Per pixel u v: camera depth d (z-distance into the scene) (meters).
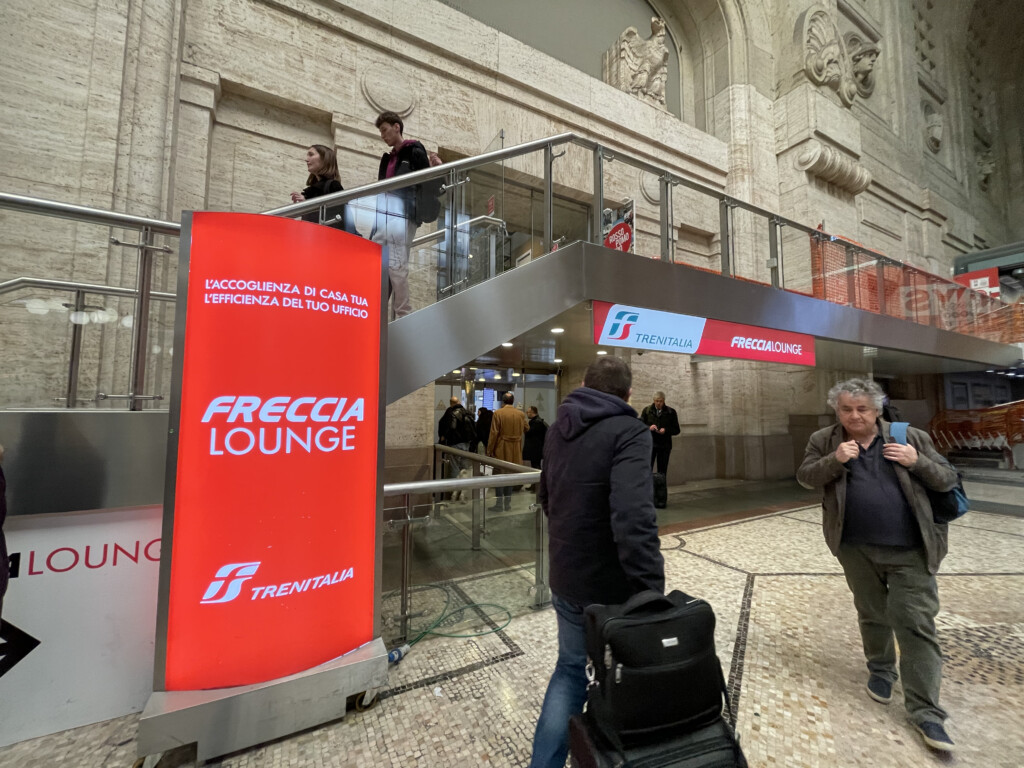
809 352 5.54
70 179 3.81
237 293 1.85
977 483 8.41
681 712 1.19
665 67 9.03
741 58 9.96
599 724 1.19
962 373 12.99
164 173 4.35
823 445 2.22
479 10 7.43
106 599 2.03
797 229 5.85
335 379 2.03
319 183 3.62
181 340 1.80
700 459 8.72
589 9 8.91
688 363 8.75
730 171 9.71
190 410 1.80
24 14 3.78
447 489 2.76
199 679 1.79
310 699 1.90
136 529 2.09
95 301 2.89
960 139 15.91
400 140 3.85
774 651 2.55
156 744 1.65
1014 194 18.44
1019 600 3.20
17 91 3.71
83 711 1.97
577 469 1.52
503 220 3.78
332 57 5.69
